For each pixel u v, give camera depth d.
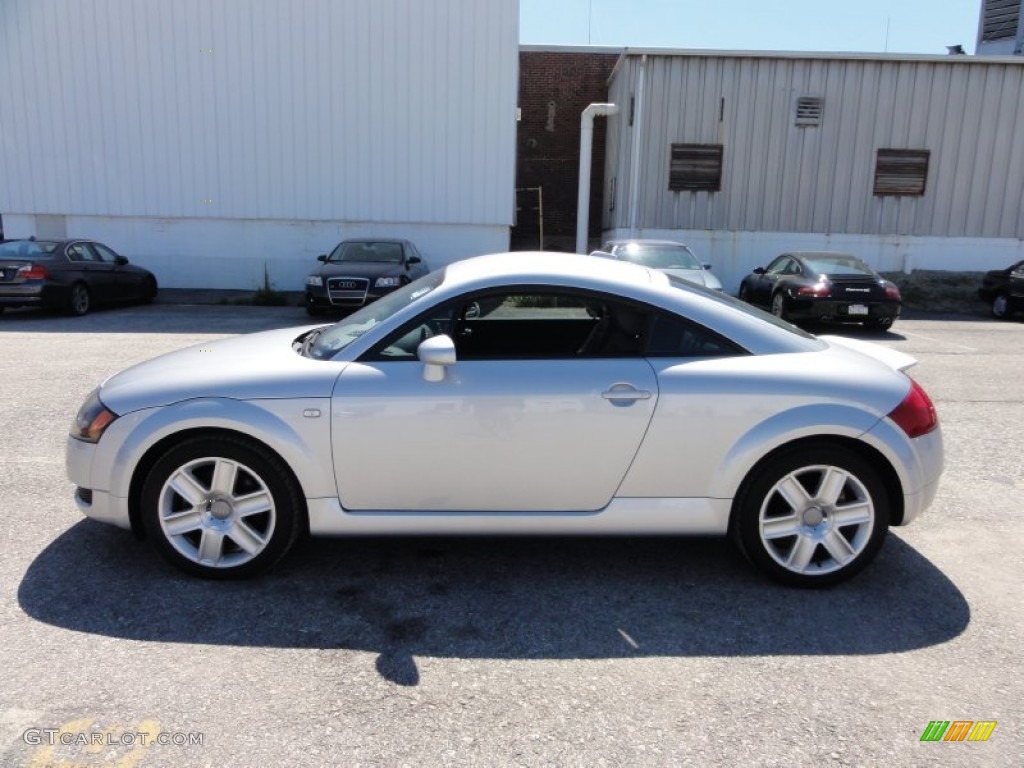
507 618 3.30
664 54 18.38
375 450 3.44
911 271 19.23
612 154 21.70
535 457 3.46
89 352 9.60
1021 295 14.87
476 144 17.58
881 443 3.44
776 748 2.48
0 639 3.05
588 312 3.67
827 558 3.59
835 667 2.95
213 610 3.32
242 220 18.00
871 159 18.86
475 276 3.66
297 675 2.85
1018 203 19.00
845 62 18.45
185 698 2.70
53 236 18.05
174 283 18.27
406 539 4.08
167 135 17.62
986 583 3.66
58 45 17.28
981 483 5.10
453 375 3.45
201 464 3.50
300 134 17.56
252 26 17.14
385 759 2.41
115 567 3.70
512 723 2.59
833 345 3.96
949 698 2.75
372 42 17.17
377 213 17.86
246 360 3.68
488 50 17.20
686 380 3.45
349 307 13.24
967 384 8.41
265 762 2.38
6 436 5.84
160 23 17.16
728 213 19.11
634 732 2.55
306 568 3.73
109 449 3.49
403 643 3.09
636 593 3.54
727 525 3.55
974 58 18.22
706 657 3.01
